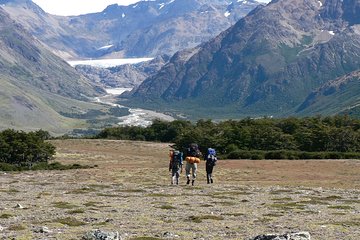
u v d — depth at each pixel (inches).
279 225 884.6
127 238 741.9
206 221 934.4
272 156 4375.0
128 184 1903.3
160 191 1568.7
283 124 6747.1
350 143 5467.5
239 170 3053.6
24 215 997.8
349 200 1328.7
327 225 878.4
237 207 1165.7
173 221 931.3
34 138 5221.5
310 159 4131.4
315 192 1567.4
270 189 1672.0
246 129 5979.3
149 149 6825.8
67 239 717.3
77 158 5590.6
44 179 2363.4
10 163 4960.6
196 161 1846.7
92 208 1119.0
